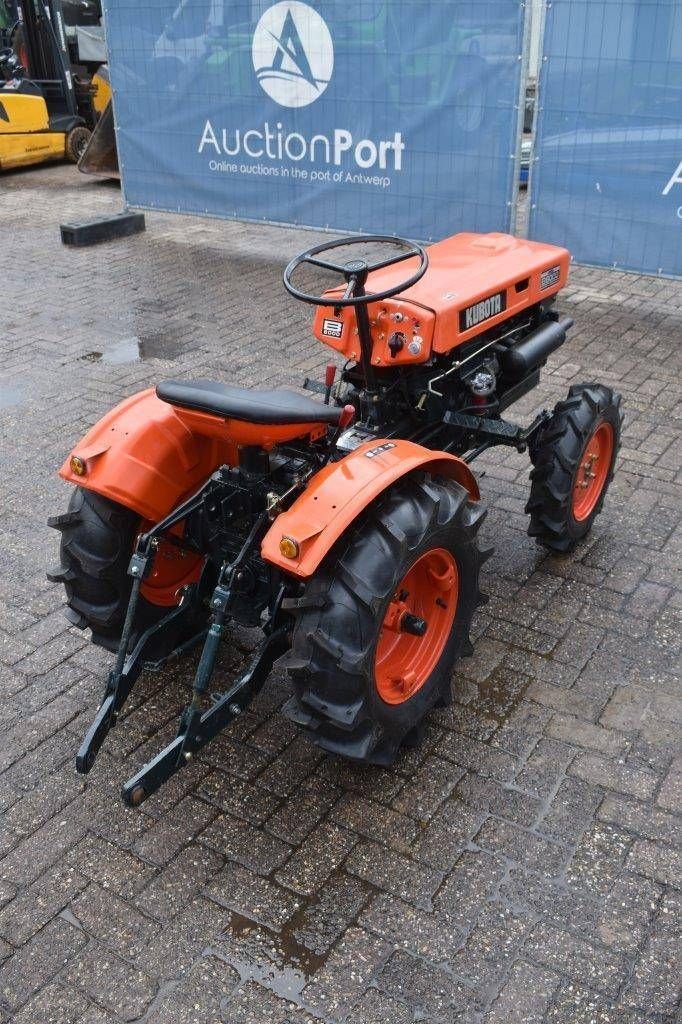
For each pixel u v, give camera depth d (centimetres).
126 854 292
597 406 409
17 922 271
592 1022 239
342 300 308
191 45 863
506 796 308
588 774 315
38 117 1313
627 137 686
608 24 658
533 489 409
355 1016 242
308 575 262
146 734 340
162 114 921
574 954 256
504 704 348
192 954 260
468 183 771
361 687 277
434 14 722
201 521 320
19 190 1252
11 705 354
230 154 896
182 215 1077
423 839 293
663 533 454
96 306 800
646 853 285
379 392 350
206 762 326
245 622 322
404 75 758
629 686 355
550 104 706
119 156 980
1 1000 249
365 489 274
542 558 436
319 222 873
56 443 557
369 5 746
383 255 915
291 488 304
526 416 573
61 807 310
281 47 809
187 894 278
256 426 274
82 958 260
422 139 776
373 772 319
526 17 688
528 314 436
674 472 509
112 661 378
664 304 771
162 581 355
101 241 1005
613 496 488
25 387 639
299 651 276
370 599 273
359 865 285
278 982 252
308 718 282
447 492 311
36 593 420
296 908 272
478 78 727
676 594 408
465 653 344
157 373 654
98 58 1386
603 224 725
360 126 802
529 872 280
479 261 409
